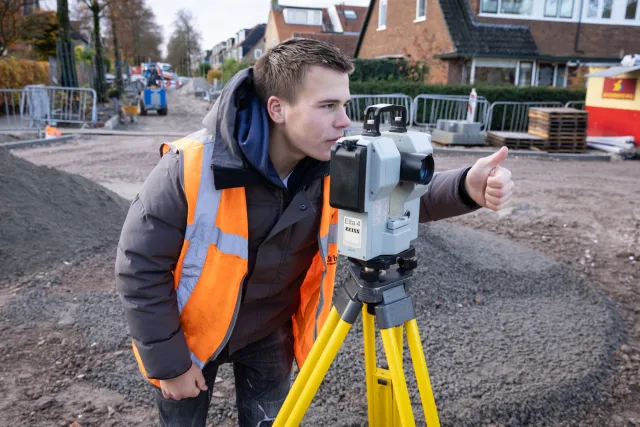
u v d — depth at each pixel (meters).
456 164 11.12
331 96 1.43
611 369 3.30
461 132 13.34
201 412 1.86
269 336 1.90
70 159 10.70
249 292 1.70
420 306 3.91
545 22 20.41
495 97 17.02
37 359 3.18
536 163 11.52
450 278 4.31
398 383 1.45
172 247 1.50
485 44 19.34
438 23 20.27
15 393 2.85
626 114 13.23
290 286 1.82
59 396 2.85
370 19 26.19
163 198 1.47
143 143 13.19
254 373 1.95
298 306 1.92
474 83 18.77
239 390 2.01
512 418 2.79
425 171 1.39
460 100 15.45
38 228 4.95
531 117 13.56
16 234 4.79
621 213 6.95
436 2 20.20
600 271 5.01
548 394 2.97
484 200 1.57
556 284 4.55
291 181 1.65
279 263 1.67
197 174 1.46
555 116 12.73
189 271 1.55
